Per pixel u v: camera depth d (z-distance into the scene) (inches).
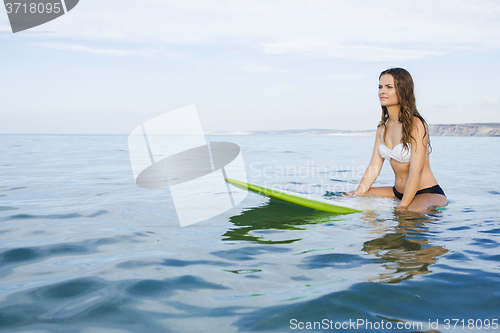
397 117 110.5
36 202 114.5
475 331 37.3
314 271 54.9
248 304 44.1
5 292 47.9
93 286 49.8
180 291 48.1
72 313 42.0
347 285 49.0
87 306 43.8
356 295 45.9
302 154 383.6
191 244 70.4
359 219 90.6
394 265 56.8
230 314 41.6
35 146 564.7
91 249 67.3
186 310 42.6
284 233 78.3
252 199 119.5
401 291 47.0
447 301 44.2
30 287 49.5
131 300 45.4
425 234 74.9
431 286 48.4
